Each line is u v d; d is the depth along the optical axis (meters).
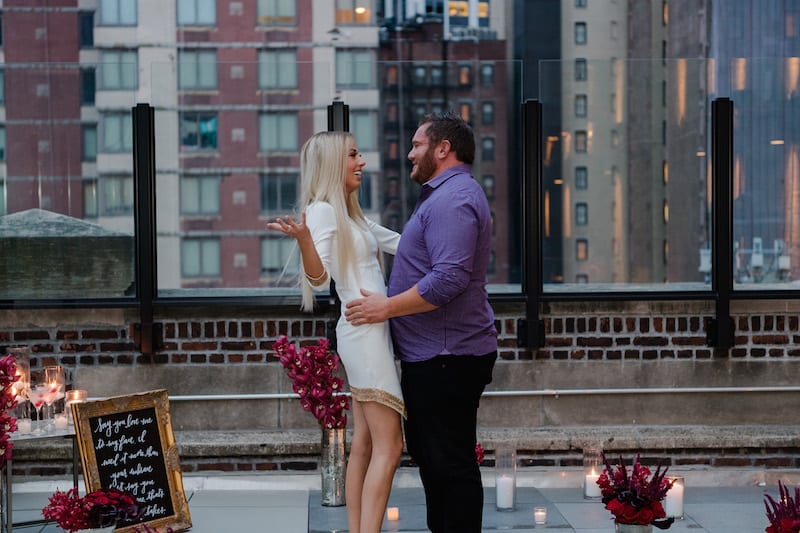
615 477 3.60
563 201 5.95
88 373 5.34
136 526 4.00
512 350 5.45
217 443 5.16
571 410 5.46
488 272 6.55
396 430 3.53
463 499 3.41
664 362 5.46
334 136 3.56
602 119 5.90
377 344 3.47
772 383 5.48
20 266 5.39
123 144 5.50
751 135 5.64
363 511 3.49
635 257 5.95
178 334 5.37
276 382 5.41
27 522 4.31
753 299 5.44
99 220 5.45
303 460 5.22
